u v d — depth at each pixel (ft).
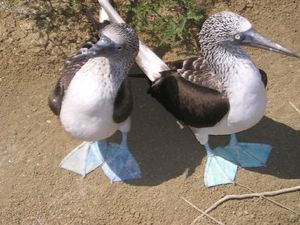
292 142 3.77
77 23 4.27
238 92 3.24
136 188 3.60
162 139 3.79
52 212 3.54
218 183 3.59
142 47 3.74
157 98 3.64
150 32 4.23
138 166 3.67
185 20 4.14
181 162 3.70
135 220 3.50
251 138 3.80
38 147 3.78
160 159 3.71
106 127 3.32
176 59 4.14
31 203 3.57
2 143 3.80
